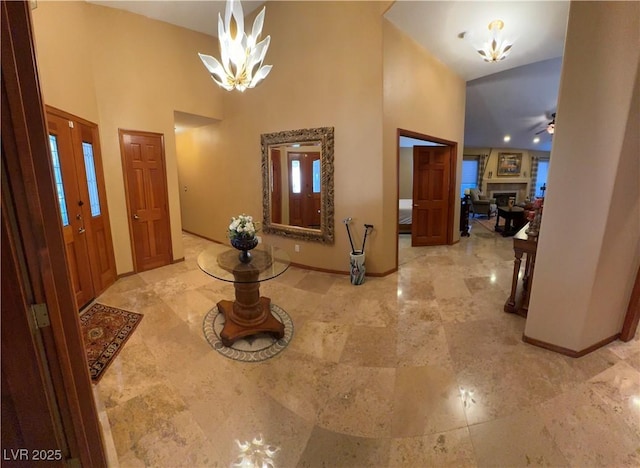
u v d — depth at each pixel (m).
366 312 2.96
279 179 4.37
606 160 1.91
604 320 2.24
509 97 6.77
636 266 2.25
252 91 4.43
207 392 1.90
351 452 1.50
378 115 3.54
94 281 3.32
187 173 6.25
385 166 3.70
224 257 2.79
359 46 3.51
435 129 4.59
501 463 1.43
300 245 4.32
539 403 1.78
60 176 2.82
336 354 2.29
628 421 1.64
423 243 5.58
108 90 3.66
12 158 0.84
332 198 3.91
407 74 3.84
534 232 2.71
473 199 9.02
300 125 4.01
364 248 3.89
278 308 3.05
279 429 1.63
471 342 2.41
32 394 0.94
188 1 3.65
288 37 3.93
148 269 4.29
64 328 1.00
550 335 2.27
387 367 2.13
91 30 3.46
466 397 1.84
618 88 1.80
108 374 2.07
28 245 0.89
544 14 3.21
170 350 2.35
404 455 1.48
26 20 0.84
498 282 3.69
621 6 1.73
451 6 3.12
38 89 0.88
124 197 3.93
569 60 1.94
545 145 10.37
